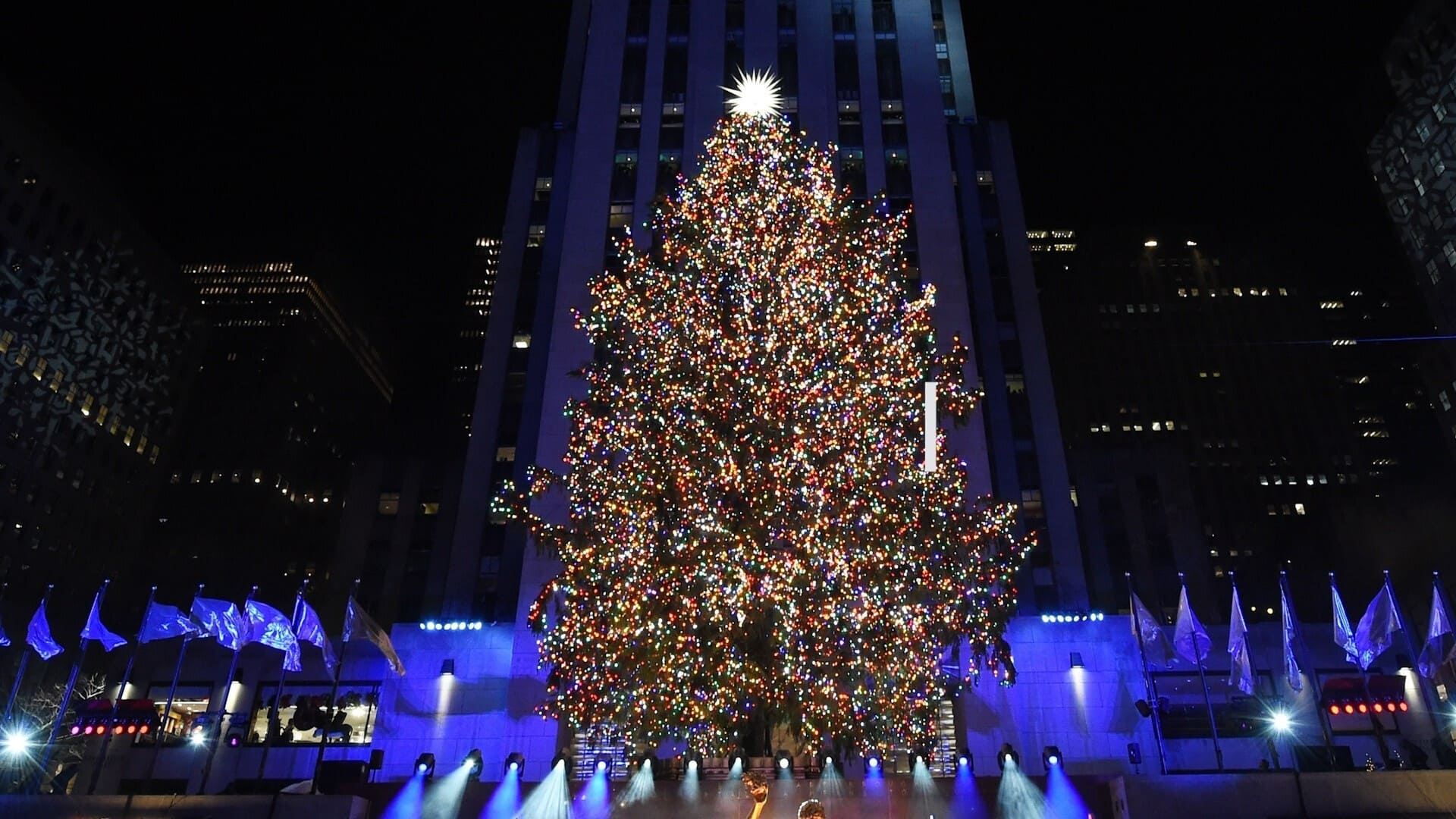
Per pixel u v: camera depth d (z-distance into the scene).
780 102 54.88
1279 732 37.00
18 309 82.62
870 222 39.16
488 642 39.94
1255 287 133.88
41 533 84.75
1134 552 63.44
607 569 28.75
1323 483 120.31
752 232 33.50
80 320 90.06
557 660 30.41
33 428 84.31
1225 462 121.12
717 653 26.11
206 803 21.47
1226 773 21.84
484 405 49.00
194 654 41.88
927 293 35.69
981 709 37.28
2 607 78.81
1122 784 21.61
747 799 23.05
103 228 92.88
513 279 52.19
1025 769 36.25
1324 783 21.22
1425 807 20.92
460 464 65.69
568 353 45.50
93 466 92.25
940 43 64.56
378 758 26.17
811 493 27.03
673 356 31.52
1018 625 39.22
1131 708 37.53
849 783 22.69
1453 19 83.19
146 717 28.11
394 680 39.22
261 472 116.69
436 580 48.84
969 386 44.34
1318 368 128.12
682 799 23.30
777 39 57.22
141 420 99.44
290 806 21.59
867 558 27.14
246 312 130.50
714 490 27.89
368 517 64.19
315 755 39.28
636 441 30.81
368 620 27.72
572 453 33.19
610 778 25.33
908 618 27.30
